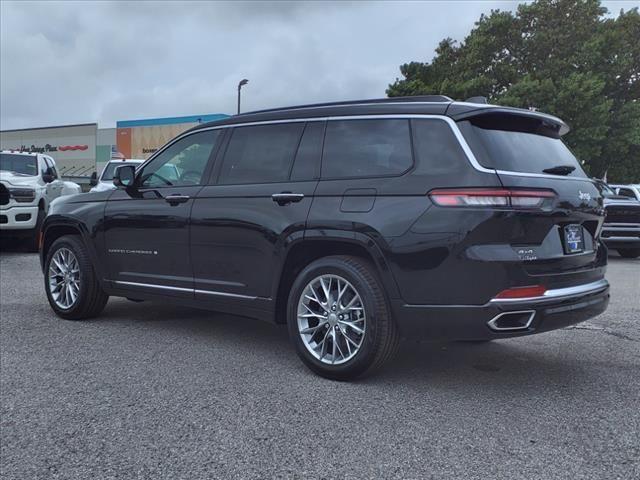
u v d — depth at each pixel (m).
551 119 4.31
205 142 5.23
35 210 11.66
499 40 28.39
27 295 7.43
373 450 3.10
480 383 4.20
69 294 6.05
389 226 3.86
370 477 2.81
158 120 41.19
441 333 3.77
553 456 3.04
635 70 28.30
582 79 25.66
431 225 3.73
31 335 5.44
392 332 3.97
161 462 2.96
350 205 4.07
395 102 4.29
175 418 3.51
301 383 4.16
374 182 4.04
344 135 4.36
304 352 4.30
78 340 5.27
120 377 4.25
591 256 4.21
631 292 8.35
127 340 5.29
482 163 3.72
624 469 2.90
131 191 5.62
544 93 25.67
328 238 4.12
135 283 5.51
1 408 3.67
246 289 4.67
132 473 2.85
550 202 3.78
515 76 27.50
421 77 30.73
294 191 4.39
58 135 45.78
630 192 14.24
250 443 3.18
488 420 3.51
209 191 4.95
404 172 3.96
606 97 27.31
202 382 4.16
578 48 27.06
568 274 3.91
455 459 3.00
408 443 3.18
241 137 4.98
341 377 4.16
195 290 5.03
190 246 5.02
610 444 3.19
